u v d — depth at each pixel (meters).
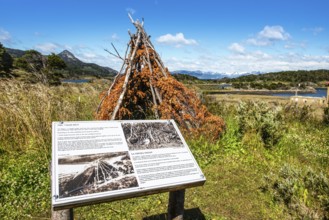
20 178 4.24
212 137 6.04
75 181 2.14
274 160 5.53
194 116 6.19
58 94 8.28
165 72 6.52
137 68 6.64
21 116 5.83
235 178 4.62
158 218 3.46
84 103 8.48
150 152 2.63
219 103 9.88
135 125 2.87
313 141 7.42
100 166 2.33
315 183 3.75
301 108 10.73
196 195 4.07
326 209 3.39
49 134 5.67
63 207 2.02
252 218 3.54
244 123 6.70
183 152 2.79
